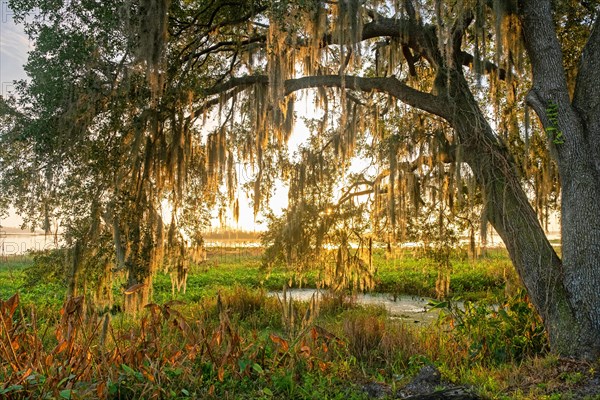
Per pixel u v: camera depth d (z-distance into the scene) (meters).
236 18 10.21
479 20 8.07
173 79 9.50
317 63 10.05
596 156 7.47
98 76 8.49
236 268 26.67
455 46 9.20
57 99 8.25
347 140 9.85
